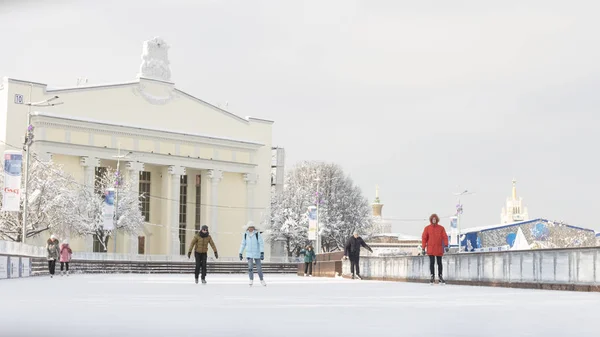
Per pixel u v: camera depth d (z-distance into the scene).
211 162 124.50
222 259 120.81
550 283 22.78
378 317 12.09
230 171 127.38
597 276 20.69
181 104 124.19
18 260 43.78
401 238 171.62
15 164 54.19
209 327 10.13
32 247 51.25
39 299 17.61
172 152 120.00
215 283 33.59
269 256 130.88
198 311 13.31
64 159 110.12
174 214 119.88
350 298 18.47
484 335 9.21
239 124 131.12
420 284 29.80
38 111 107.75
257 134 133.25
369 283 32.28
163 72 123.00
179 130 123.00
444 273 30.05
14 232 87.94
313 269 59.12
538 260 23.33
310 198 133.38
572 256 21.75
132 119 118.38
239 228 129.62
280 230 130.00
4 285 28.77
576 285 21.59
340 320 11.45
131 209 108.00
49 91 109.38
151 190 122.75
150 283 32.88
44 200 88.25
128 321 11.04
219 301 16.88
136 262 85.06
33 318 11.56
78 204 97.94
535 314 12.77
